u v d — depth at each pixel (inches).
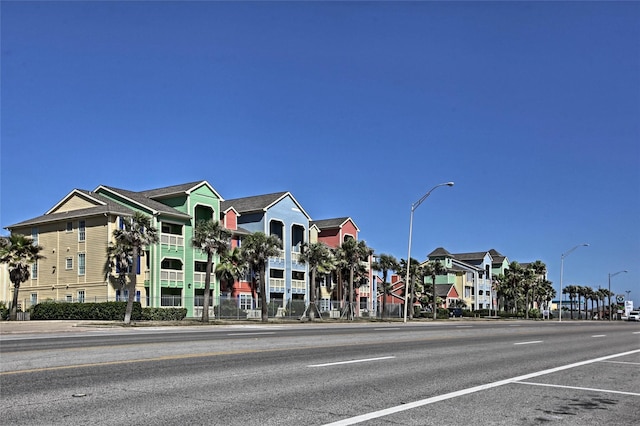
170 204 2253.9
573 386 472.4
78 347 712.4
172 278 2111.2
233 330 1295.5
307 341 872.9
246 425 316.8
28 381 445.7
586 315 5477.4
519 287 4387.3
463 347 830.5
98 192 2191.2
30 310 1942.7
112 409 351.6
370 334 1103.6
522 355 730.2
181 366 546.3
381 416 344.2
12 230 2274.9
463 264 4675.2
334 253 2640.3
